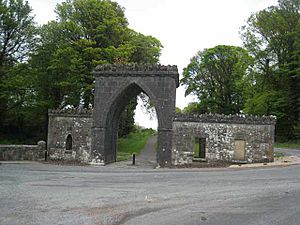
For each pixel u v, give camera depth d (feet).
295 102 146.51
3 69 127.13
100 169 75.61
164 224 31.48
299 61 140.15
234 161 80.74
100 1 127.03
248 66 158.81
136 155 125.08
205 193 45.24
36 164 83.10
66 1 129.80
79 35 124.16
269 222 32.04
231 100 188.96
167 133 84.48
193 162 82.58
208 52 187.32
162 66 86.33
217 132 82.33
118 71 88.33
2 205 37.99
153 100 86.17
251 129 80.94
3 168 71.97
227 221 32.40
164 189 48.39
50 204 38.81
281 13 152.15
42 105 121.60
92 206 37.99
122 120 164.66
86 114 90.53
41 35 129.49
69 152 91.15
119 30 127.95
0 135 136.56
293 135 147.02
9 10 129.18
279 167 70.64
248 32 157.58
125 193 45.47
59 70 118.52
